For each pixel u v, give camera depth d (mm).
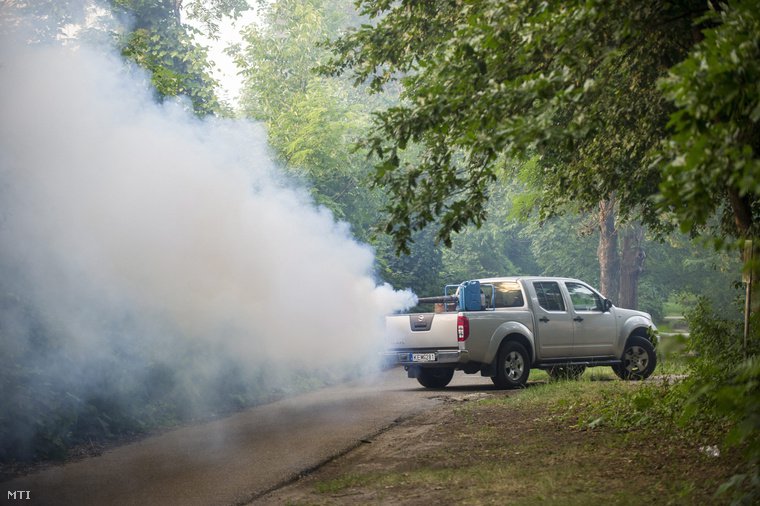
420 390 17000
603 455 8383
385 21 11258
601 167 10992
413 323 16922
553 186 12602
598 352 17750
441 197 8164
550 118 6578
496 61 7742
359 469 8594
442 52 8242
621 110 9570
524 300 17125
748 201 8484
